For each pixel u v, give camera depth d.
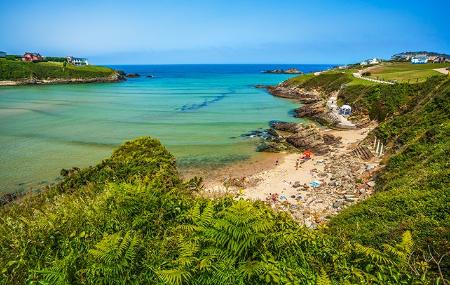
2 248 6.83
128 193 8.17
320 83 110.12
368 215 14.46
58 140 48.00
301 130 52.28
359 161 35.00
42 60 197.12
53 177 32.59
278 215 8.11
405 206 13.96
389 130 37.34
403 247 7.01
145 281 5.70
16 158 38.88
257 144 46.34
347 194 25.83
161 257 6.14
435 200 13.25
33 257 6.45
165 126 59.38
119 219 7.46
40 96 108.44
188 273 5.41
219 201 8.59
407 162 24.20
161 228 7.23
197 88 146.00
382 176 25.59
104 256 5.77
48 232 7.06
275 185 30.03
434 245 9.51
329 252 6.78
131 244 5.95
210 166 36.78
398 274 6.15
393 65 146.88
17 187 29.92
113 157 21.11
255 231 6.09
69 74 173.88
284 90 119.50
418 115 35.44
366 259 6.69
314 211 23.05
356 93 73.44
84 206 8.59
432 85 48.16
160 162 19.22
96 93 121.94
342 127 56.09
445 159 19.14
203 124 61.28
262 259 5.83
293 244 6.63
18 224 7.89
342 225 14.35
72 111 76.94
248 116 70.88
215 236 6.18
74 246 6.69
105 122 63.22
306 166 36.00
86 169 17.19
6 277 5.88
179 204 8.20
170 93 123.31
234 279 5.48
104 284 5.56
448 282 6.21
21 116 68.75
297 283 5.54
